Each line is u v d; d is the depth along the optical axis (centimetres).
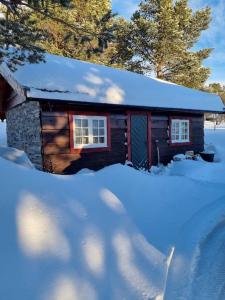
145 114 1247
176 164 1274
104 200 535
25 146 1088
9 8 527
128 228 487
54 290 323
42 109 950
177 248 482
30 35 585
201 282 396
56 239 389
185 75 2631
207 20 2661
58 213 437
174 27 2412
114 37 610
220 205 702
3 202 409
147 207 600
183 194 740
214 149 1691
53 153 972
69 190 510
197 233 542
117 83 1191
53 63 1098
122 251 423
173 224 567
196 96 1522
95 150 1074
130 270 391
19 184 456
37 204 434
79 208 473
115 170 716
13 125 1245
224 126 3994
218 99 1659
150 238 488
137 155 1219
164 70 2725
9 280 317
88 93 998
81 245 399
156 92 1303
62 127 991
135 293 356
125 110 1173
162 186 736
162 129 1329
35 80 919
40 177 507
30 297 307
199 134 1548
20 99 1070
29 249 359
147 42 2531
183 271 418
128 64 2648
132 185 668
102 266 380
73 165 1016
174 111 1351
